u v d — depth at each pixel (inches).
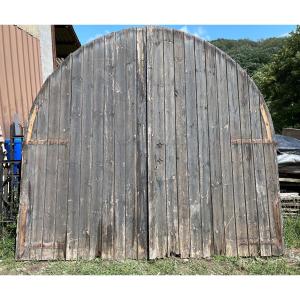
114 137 215.8
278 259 211.0
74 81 217.0
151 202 211.9
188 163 216.2
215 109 220.2
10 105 332.5
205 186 215.9
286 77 930.7
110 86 217.5
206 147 217.9
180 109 218.7
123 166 214.4
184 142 217.2
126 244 210.7
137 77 218.1
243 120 220.8
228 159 218.4
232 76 222.4
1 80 320.8
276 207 217.6
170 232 211.6
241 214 215.9
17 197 246.7
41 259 208.4
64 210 211.3
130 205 212.7
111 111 216.5
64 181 212.4
